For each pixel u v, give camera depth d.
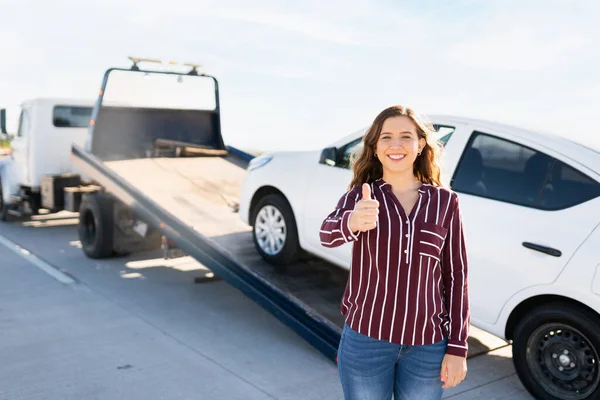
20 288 6.68
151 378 4.39
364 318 2.29
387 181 2.38
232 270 5.53
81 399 4.04
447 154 4.49
